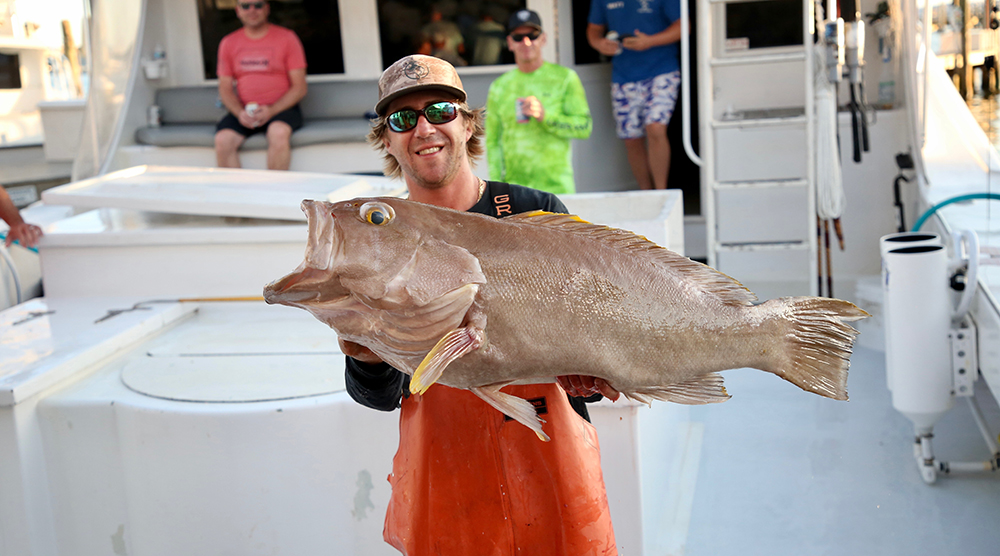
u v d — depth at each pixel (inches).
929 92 236.1
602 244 56.9
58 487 101.1
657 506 114.3
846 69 200.5
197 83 271.7
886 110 225.5
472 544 68.4
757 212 239.5
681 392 57.1
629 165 314.8
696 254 250.8
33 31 339.3
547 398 67.3
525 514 67.7
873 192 227.9
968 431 145.3
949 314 124.3
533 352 54.6
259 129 244.8
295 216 147.3
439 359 50.1
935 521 116.9
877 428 148.8
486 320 53.6
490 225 55.4
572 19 277.7
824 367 56.7
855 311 56.2
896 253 124.5
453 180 71.1
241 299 140.9
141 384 104.8
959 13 230.1
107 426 99.7
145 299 142.5
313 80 275.0
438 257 53.1
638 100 256.5
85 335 119.0
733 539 115.6
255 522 98.7
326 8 269.9
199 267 145.2
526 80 198.5
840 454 139.8
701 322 55.7
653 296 55.6
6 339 118.1
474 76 266.1
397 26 269.3
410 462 69.6
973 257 123.1
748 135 235.5
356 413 96.3
